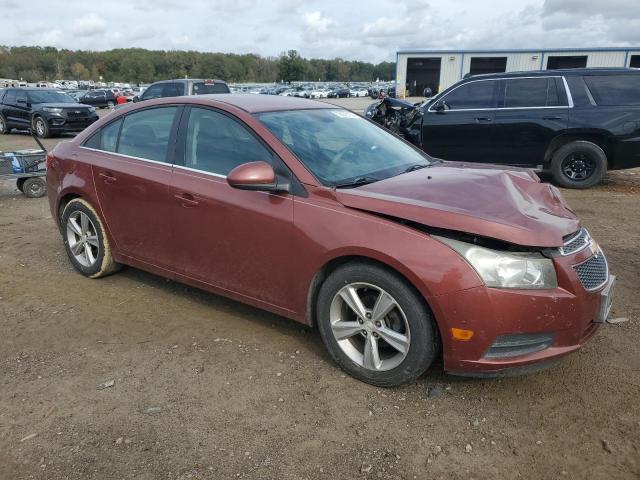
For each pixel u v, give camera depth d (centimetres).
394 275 285
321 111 411
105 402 296
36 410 289
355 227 295
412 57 4059
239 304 419
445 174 351
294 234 318
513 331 269
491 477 240
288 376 318
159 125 404
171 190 378
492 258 268
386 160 378
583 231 311
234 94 424
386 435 267
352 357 312
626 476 239
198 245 371
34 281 470
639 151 815
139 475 243
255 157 344
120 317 398
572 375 317
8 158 823
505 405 290
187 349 351
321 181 321
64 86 8788
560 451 255
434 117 905
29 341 364
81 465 249
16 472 246
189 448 259
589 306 282
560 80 837
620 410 284
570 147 842
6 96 1834
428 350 284
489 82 876
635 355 338
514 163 881
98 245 450
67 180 456
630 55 3569
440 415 282
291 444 262
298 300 328
